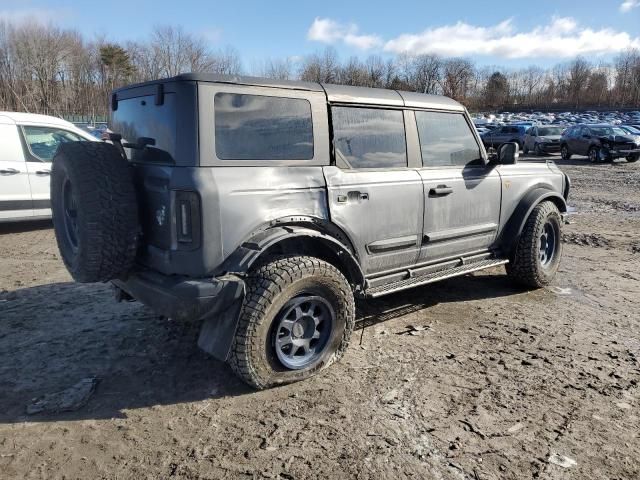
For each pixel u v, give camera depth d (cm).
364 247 416
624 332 462
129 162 379
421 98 468
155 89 346
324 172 386
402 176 438
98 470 279
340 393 355
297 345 366
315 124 384
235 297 331
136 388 363
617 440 305
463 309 517
